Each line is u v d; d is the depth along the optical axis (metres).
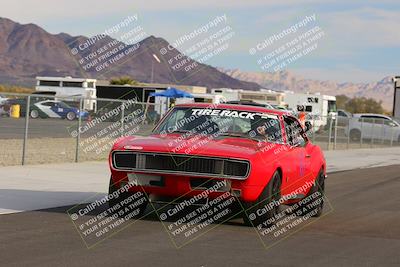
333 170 33.19
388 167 37.19
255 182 13.89
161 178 14.02
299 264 11.40
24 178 21.69
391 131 62.72
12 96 27.78
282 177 15.03
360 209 19.22
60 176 22.94
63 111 33.91
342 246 13.27
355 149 54.06
